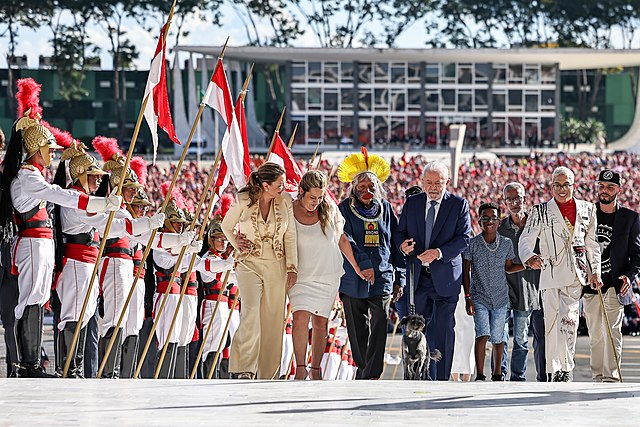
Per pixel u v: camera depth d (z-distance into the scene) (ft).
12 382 79.36
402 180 524.93
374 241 115.24
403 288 118.73
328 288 107.55
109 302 115.55
